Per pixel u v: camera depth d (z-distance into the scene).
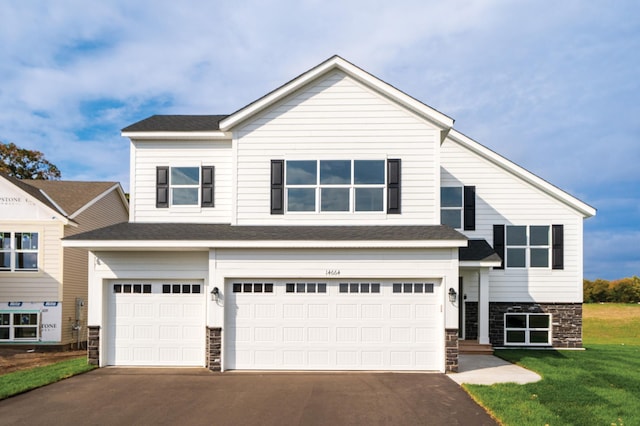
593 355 15.51
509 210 17.78
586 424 7.98
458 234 12.62
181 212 15.09
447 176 17.95
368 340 12.65
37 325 19.48
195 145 15.28
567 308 17.44
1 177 19.66
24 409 9.07
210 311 12.54
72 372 12.07
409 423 8.25
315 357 12.64
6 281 19.56
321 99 14.06
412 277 12.60
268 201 13.98
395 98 13.85
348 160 13.97
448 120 13.70
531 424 7.94
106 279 13.31
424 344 12.59
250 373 12.23
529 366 13.12
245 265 12.69
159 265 13.29
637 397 9.73
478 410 8.98
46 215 19.89
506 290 17.55
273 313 12.74
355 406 9.23
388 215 13.81
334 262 12.66
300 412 8.86
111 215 25.70
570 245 17.61
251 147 14.06
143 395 10.06
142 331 13.27
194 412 8.86
